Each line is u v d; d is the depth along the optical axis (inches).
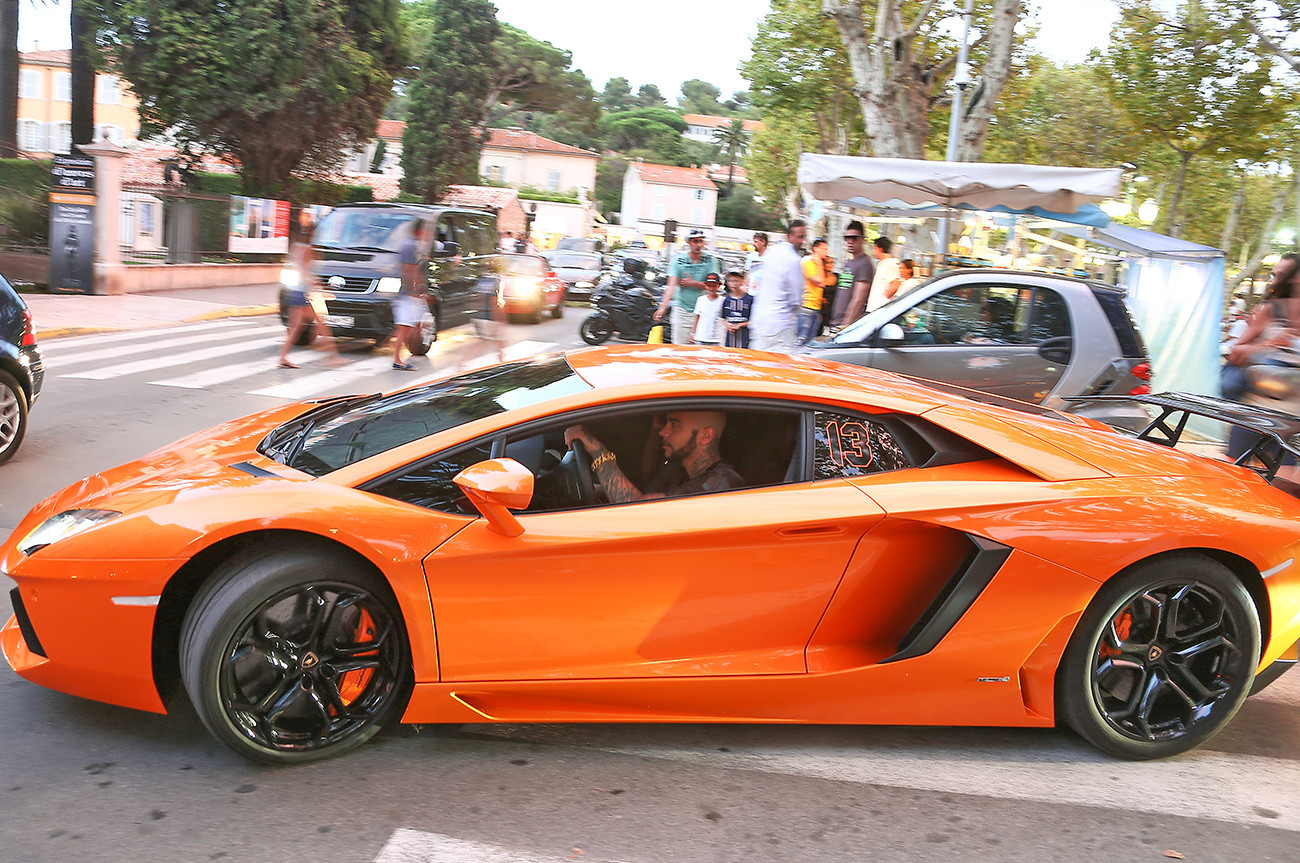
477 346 568.4
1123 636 122.0
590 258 1091.9
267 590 106.9
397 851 98.0
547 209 2655.0
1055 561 116.6
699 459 121.4
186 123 1063.6
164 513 110.2
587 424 120.2
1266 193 1598.2
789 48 1206.3
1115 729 122.3
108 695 113.1
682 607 116.5
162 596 108.5
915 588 121.1
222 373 410.3
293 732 113.0
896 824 107.9
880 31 650.2
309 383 397.7
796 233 380.8
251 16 972.6
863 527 117.0
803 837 104.3
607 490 118.5
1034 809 112.4
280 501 109.6
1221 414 148.9
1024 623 118.1
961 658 118.8
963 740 129.1
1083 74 1307.8
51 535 113.0
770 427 122.3
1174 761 126.0
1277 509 126.4
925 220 607.5
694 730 128.4
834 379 132.5
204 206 895.1
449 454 116.4
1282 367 238.8
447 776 113.1
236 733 108.7
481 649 112.9
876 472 122.5
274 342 526.0
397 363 451.8
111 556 108.0
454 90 1878.7
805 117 1641.2
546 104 2832.2
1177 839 107.7
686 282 422.6
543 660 115.0
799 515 115.5
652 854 99.9
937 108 867.4
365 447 121.5
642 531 112.9
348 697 115.0
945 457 124.5
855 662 120.9
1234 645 123.1
